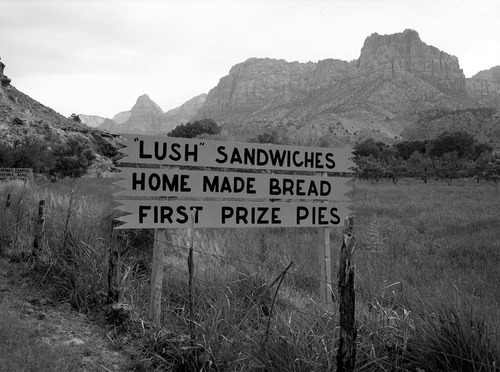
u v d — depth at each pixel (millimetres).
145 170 4500
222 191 4848
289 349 3521
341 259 3004
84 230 6430
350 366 2969
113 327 4254
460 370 3232
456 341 3359
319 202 5332
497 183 38656
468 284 6555
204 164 4758
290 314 4117
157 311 4379
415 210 17109
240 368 3621
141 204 4484
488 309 3805
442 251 9469
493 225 12914
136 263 5867
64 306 4672
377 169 49500
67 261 5641
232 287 5098
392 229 12062
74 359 3412
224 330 4113
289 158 5191
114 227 4699
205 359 3516
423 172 49031
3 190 10695
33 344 3404
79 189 16875
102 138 73375
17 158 31688
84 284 5012
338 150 5480
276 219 5098
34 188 11680
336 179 5449
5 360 2971
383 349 3633
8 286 4988
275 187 5117
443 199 23000
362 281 5879
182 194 4641
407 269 7625
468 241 10164
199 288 4992
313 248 8672
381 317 4117
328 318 4062
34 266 5598
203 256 6531
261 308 4676
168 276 5617
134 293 4984
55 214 7402
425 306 4137
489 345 3145
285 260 6801
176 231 7219
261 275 5293
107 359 3584
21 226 6883
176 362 3672
